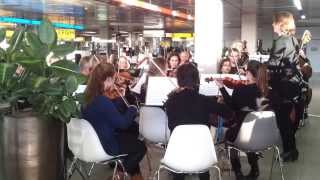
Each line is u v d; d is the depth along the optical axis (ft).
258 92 13.79
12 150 10.35
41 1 46.57
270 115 12.61
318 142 21.34
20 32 10.52
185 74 11.44
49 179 10.61
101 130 11.91
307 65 24.21
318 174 15.88
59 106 10.38
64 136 11.42
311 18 69.46
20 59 10.18
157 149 18.52
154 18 67.10
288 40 16.92
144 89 17.37
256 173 15.48
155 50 47.11
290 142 17.71
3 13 56.44
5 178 10.54
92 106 11.96
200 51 21.80
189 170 10.75
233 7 46.80
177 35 80.79
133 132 13.70
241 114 13.41
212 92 15.06
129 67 22.38
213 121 13.50
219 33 22.36
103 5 49.65
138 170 13.48
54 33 10.50
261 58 24.80
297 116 18.85
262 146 12.78
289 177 15.52
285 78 17.12
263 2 41.57
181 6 53.88
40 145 10.37
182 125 10.53
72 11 56.54
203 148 10.58
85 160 11.82
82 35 79.56
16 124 10.25
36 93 10.32
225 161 15.97
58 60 10.57
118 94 14.01
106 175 15.42
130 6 49.98
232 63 20.90
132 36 74.02
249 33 54.39
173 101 11.48
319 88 53.06
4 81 10.23
